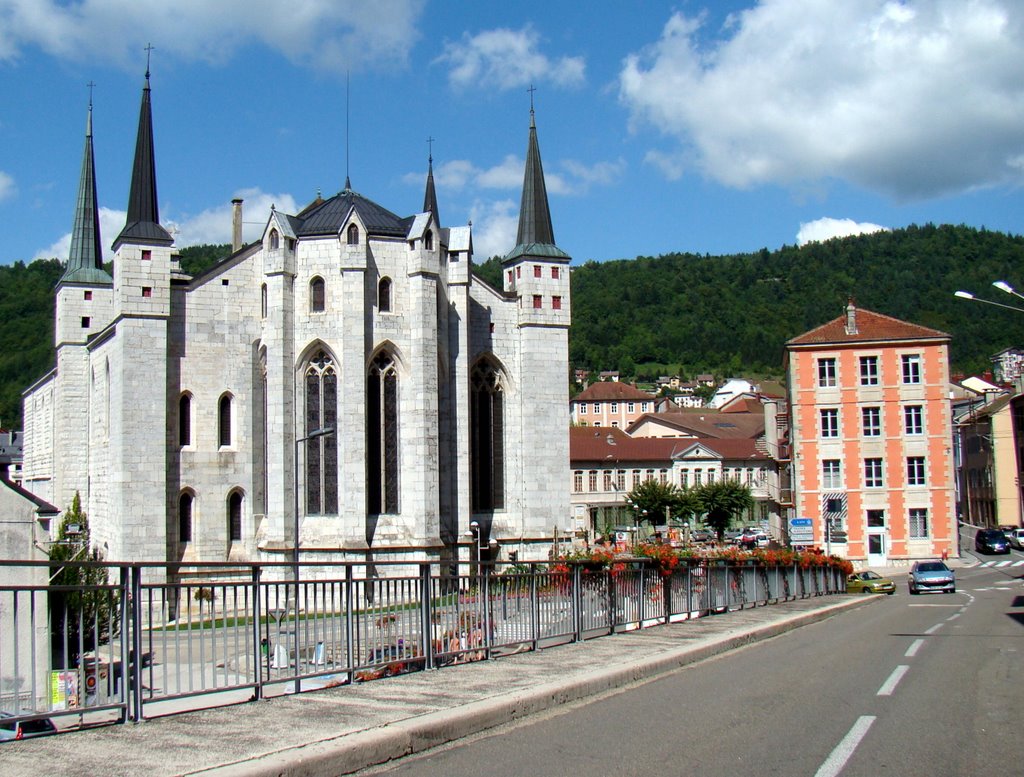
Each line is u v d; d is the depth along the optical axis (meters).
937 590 54.97
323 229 49.75
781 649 22.06
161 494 49.06
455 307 54.09
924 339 80.06
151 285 49.56
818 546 79.94
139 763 9.69
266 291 49.78
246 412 51.72
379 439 49.41
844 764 10.30
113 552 49.62
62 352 67.00
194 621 13.76
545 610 20.66
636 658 18.19
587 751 11.00
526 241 59.25
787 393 87.88
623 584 24.66
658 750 11.00
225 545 50.81
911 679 16.73
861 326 81.88
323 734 10.98
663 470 129.88
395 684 15.02
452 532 52.59
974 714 13.24
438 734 11.67
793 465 82.00
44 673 12.35
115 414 50.03
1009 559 84.88
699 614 29.95
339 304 49.25
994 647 22.45
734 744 11.30
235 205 66.88
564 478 57.75
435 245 50.81
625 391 199.25
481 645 18.33
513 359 57.84
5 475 26.81
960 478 125.25
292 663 14.56
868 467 80.69
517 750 11.13
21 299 161.12
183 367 50.84
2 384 149.88
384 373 49.78
